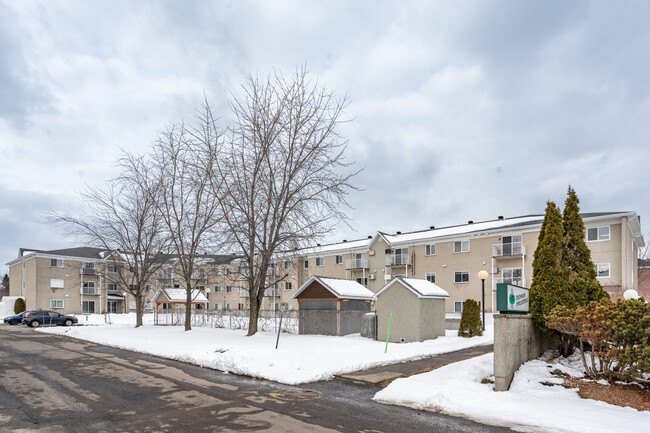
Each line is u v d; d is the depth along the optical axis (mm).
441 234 41938
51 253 56031
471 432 6836
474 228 40250
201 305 47469
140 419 7578
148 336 21250
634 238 35688
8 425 7230
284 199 20312
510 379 9375
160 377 11422
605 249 30734
